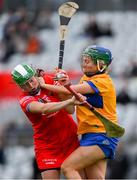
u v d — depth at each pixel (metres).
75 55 57.22
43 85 21.97
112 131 21.36
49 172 22.55
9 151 47.53
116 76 53.09
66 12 22.84
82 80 22.17
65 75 21.16
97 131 21.72
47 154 22.59
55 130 22.47
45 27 60.25
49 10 61.00
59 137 22.50
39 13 60.69
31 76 21.89
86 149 21.73
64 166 21.81
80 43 58.31
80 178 21.67
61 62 22.69
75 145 22.58
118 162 42.97
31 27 59.66
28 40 58.62
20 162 46.97
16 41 58.38
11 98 47.78
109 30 58.94
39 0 61.00
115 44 57.97
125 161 43.12
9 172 46.66
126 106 50.56
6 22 59.50
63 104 21.11
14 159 47.16
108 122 21.23
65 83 20.83
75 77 46.66
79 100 21.02
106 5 60.69
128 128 48.84
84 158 21.73
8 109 51.59
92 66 21.89
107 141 21.80
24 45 58.38
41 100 22.14
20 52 58.19
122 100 50.72
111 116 21.94
